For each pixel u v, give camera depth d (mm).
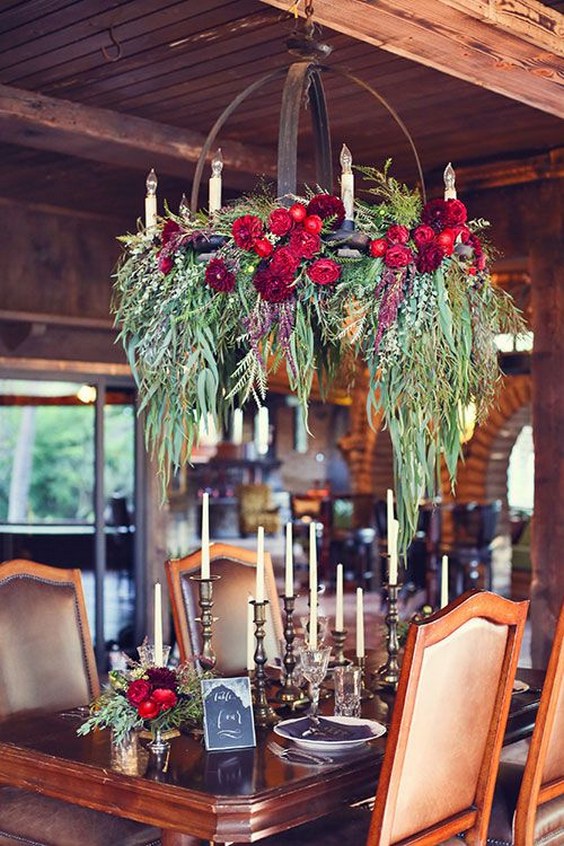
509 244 5871
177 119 5062
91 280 6980
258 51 4168
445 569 4004
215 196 2869
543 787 3273
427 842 2852
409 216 2828
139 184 6215
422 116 5035
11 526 7219
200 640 4273
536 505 5781
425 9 2996
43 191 6383
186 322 2863
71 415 7387
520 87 3713
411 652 2676
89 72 4391
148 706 3010
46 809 3301
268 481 18578
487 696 2955
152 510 7758
